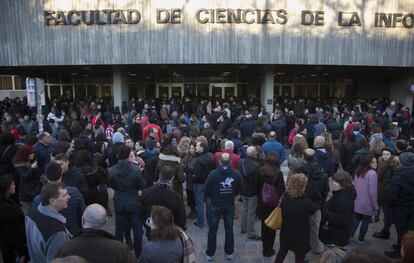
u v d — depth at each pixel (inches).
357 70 924.6
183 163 280.8
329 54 703.7
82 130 472.4
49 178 164.1
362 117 586.2
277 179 215.3
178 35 681.0
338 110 748.6
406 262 99.3
